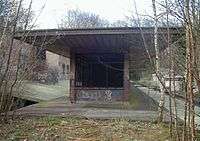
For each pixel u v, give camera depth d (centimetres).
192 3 659
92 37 1620
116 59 2058
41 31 1431
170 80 870
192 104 702
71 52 2066
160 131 992
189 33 670
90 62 2075
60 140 919
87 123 1096
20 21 1327
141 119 1145
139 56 2270
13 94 1254
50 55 5219
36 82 3297
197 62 685
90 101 1994
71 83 2011
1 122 1082
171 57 858
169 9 789
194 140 707
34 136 947
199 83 685
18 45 1171
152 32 1214
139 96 2405
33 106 1688
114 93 1997
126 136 959
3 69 1109
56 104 1844
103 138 939
